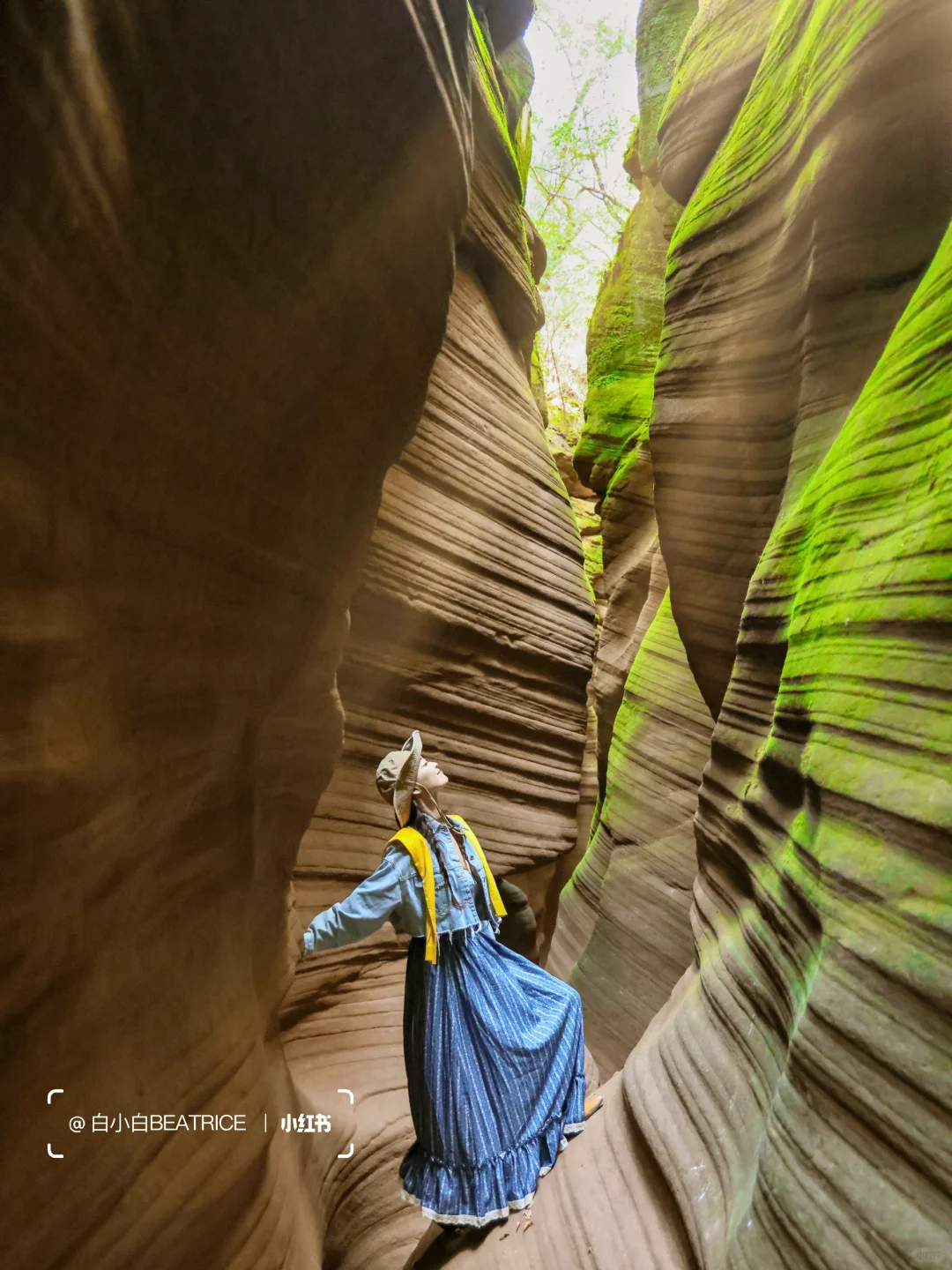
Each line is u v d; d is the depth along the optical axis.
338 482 2.34
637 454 9.70
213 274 1.44
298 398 1.92
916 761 1.40
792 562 2.54
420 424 5.30
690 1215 1.77
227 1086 1.93
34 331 1.00
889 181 2.62
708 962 2.48
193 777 1.80
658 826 6.69
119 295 1.18
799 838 1.83
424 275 2.25
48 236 0.97
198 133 1.29
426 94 1.91
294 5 1.40
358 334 2.07
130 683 1.45
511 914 5.35
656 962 6.16
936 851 1.29
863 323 2.75
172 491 1.51
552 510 6.64
